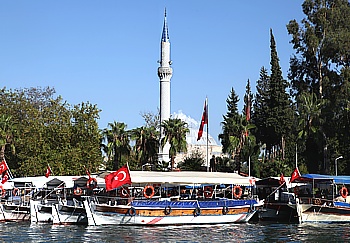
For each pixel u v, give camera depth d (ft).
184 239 144.56
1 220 193.47
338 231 163.43
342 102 285.43
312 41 309.01
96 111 297.12
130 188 183.83
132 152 303.07
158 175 178.29
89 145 282.56
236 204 185.06
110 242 138.41
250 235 153.69
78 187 195.72
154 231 159.63
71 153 272.10
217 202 180.34
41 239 143.23
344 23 312.09
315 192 206.28
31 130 282.97
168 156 317.01
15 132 287.28
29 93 352.49
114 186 166.50
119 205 168.45
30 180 213.46
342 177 198.90
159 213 171.32
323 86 314.35
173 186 187.73
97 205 169.37
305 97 299.79
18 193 212.84
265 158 372.17
